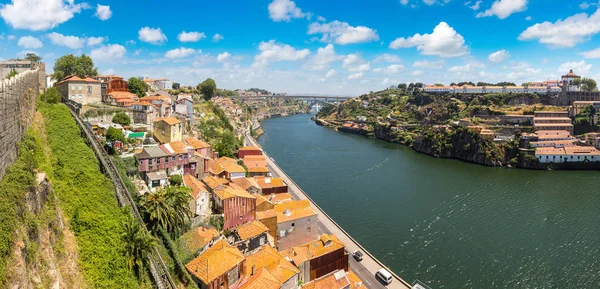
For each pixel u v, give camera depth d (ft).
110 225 141.59
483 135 625.00
